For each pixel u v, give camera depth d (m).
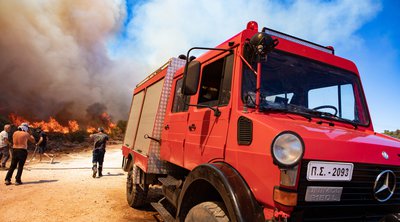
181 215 3.00
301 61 3.07
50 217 5.12
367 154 2.15
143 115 5.82
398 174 2.29
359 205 2.13
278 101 2.74
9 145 10.65
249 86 2.70
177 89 4.38
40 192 6.97
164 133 4.46
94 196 6.83
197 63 2.84
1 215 5.14
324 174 1.96
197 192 3.01
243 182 2.31
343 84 3.26
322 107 2.99
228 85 2.87
